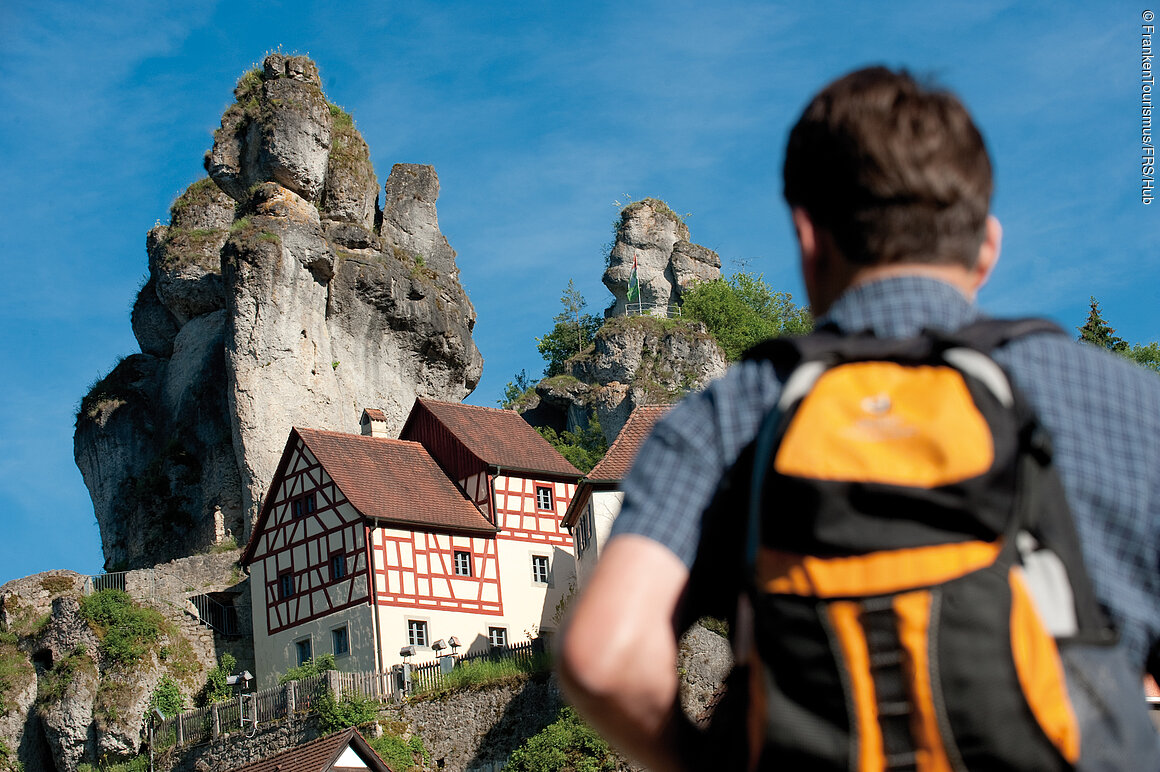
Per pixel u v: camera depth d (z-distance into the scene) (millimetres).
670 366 70375
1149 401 1829
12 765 41062
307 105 57469
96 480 57719
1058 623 1680
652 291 81875
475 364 61500
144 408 57938
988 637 1584
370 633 39812
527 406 73125
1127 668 1712
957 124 1934
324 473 42344
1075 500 1764
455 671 35469
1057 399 1802
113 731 39812
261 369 52125
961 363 1747
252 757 36219
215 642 43625
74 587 45281
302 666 39125
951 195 1893
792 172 1999
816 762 1606
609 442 68125
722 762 1828
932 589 1600
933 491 1619
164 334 60688
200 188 61844
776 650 1659
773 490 1704
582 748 29734
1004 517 1640
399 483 43250
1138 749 1665
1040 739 1576
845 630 1610
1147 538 1770
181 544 53969
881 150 1896
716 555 1844
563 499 45000
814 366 1792
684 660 30016
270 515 43344
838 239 1935
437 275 61719
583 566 39625
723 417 1859
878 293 1891
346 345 55906
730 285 81562
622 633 1711
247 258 52531
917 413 1688
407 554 41156
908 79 1982
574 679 1718
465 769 34219
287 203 55188
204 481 54625
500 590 42406
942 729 1563
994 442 1665
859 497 1636
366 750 29531
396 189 63125
